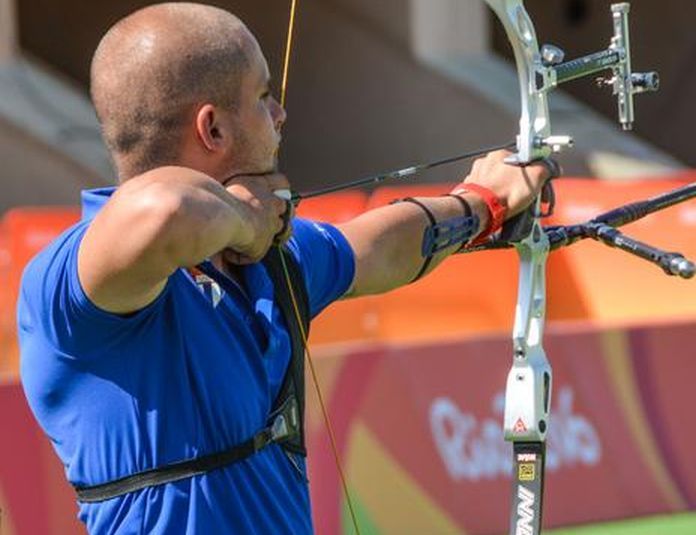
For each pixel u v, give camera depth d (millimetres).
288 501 8477
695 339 23172
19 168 43844
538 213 9867
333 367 20250
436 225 9750
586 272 30047
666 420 22703
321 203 29703
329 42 55594
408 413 20656
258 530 8281
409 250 9750
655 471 22422
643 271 29500
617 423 22359
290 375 8625
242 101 8273
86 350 8023
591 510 21844
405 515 20328
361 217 9789
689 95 59000
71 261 7848
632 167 49375
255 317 8492
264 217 8023
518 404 9633
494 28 59625
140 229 7398
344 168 55312
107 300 7758
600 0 62406
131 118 8203
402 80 53344
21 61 48125
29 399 8383
